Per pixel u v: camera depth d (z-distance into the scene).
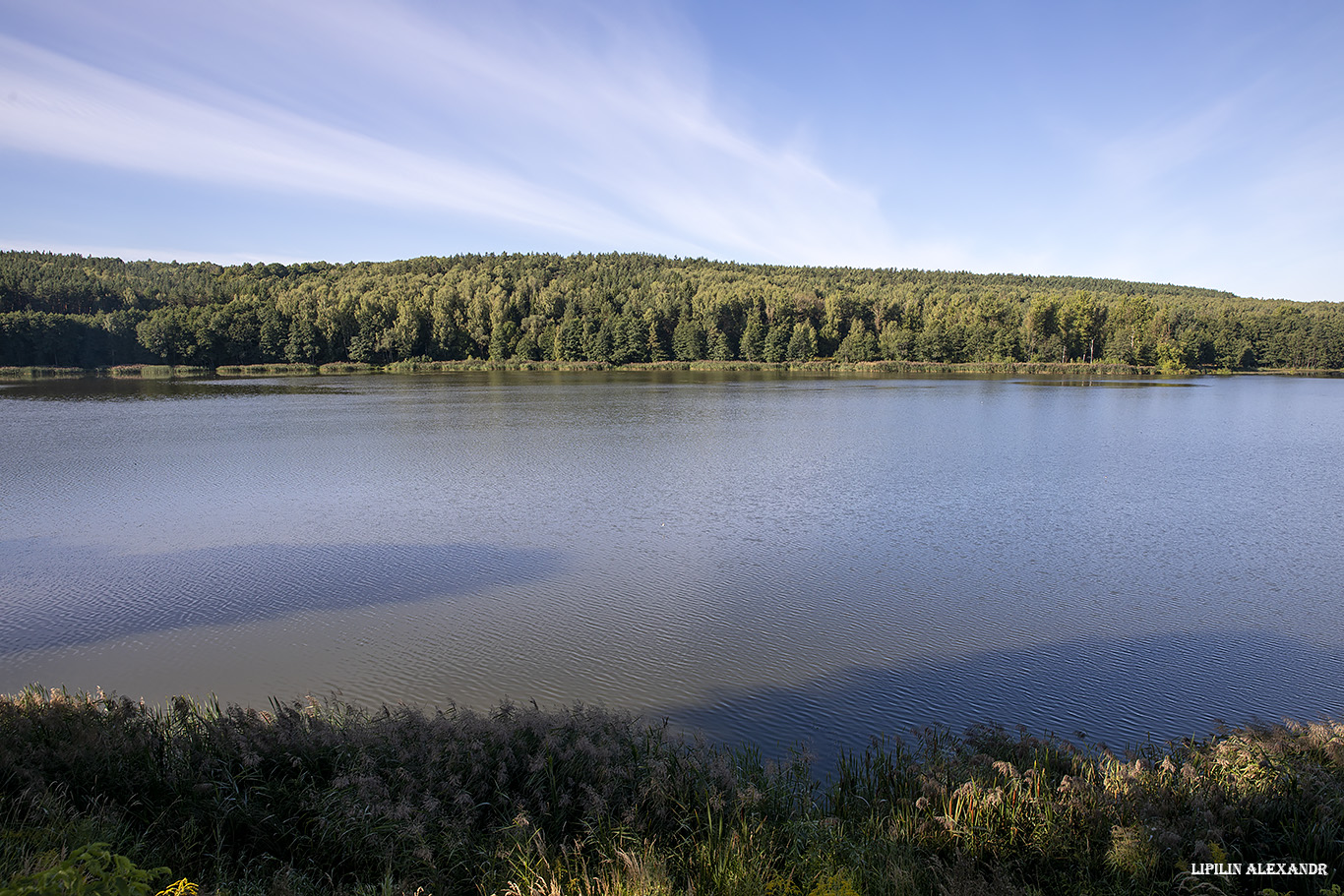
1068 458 36.34
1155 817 7.61
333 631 15.22
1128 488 29.20
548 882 6.50
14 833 6.31
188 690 12.63
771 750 10.76
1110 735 11.35
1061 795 8.05
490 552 20.72
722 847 7.14
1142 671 13.48
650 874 6.52
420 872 6.78
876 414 57.84
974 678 13.20
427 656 14.05
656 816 7.76
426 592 17.53
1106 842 7.45
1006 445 41.00
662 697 12.48
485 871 6.77
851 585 17.94
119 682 12.98
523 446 40.56
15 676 13.20
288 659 13.93
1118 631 15.25
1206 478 31.31
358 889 6.41
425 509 25.70
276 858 7.02
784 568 19.22
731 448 39.50
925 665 13.70
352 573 18.88
